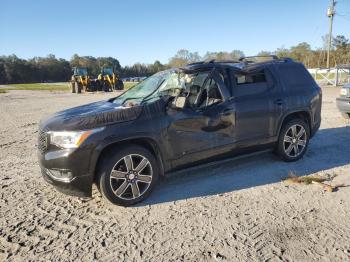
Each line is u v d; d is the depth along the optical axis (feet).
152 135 14.66
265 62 19.17
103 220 13.51
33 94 106.32
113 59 377.91
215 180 17.19
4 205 15.14
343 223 12.45
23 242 12.07
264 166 18.98
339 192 15.20
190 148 15.78
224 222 12.88
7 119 43.24
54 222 13.47
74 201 15.39
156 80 18.25
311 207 13.83
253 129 17.60
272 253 10.76
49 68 383.24
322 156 20.58
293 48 237.86
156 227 12.76
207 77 16.75
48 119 15.42
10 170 20.21
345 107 31.63
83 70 120.37
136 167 14.64
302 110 19.31
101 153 14.26
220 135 16.53
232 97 16.97
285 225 12.46
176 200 15.06
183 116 15.46
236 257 10.64
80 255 11.17
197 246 11.36
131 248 11.44
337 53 208.95
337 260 10.28
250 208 13.94
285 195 15.08
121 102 17.29
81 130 13.62
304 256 10.54
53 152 13.82
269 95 18.20
